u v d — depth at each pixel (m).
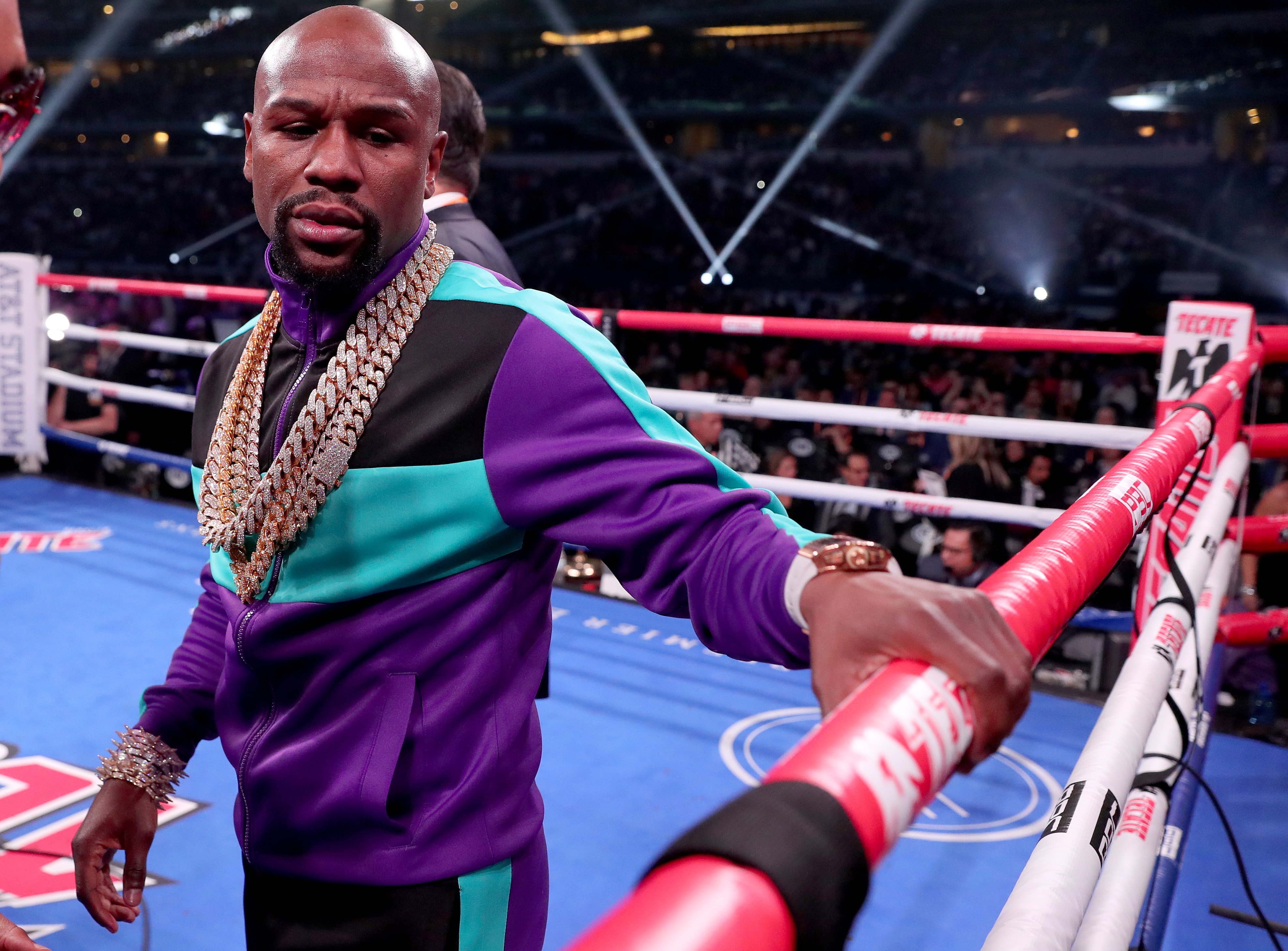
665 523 0.85
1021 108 22.86
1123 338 2.53
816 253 22.75
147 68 32.19
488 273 1.09
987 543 4.21
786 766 0.41
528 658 1.08
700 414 4.95
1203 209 20.27
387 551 1.00
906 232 22.25
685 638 3.33
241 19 30.23
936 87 24.22
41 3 30.78
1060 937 0.77
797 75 26.23
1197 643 1.73
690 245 23.44
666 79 27.77
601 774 2.42
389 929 1.01
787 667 0.76
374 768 0.99
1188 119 21.77
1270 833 2.25
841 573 0.68
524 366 0.96
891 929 1.86
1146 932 1.44
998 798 2.34
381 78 0.95
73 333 4.64
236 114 28.70
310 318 1.03
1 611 3.36
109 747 2.47
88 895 1.21
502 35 29.58
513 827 1.05
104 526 4.40
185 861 2.04
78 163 30.22
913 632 0.54
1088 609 3.30
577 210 24.81
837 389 9.32
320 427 0.98
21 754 2.42
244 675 1.07
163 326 13.02
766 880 0.35
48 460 5.29
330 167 0.93
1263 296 18.97
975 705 0.52
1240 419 2.31
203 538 1.10
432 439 0.97
